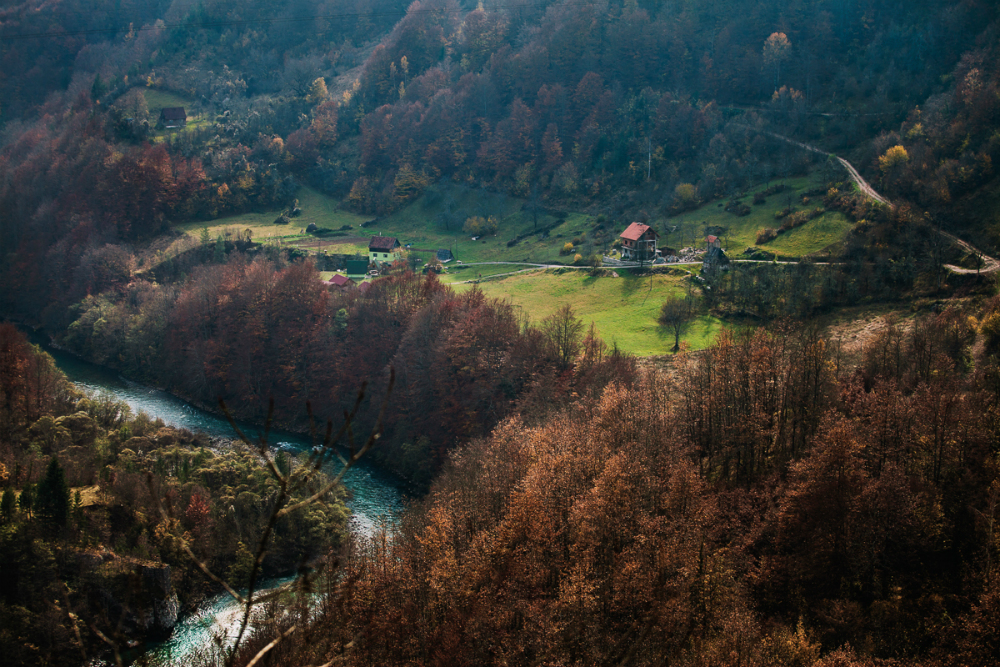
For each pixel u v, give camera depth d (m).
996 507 69.38
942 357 104.81
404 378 141.12
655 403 101.69
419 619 66.19
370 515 112.44
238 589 91.94
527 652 62.22
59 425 116.94
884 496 72.00
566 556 73.44
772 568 73.12
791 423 92.81
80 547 89.19
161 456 113.88
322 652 38.00
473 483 91.88
